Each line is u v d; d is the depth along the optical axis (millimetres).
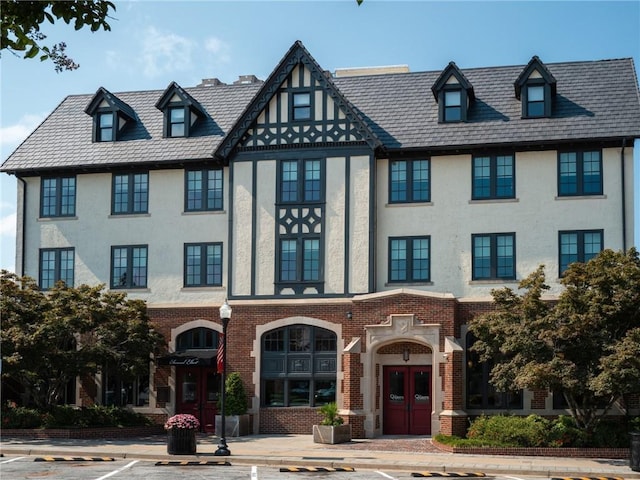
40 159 36031
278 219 33156
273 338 32562
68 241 35531
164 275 34500
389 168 33125
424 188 32875
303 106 33438
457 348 28891
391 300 30375
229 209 33625
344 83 36219
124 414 32375
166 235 34750
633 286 25188
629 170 31422
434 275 32250
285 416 31953
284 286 32750
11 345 28859
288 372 32188
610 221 31312
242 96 37406
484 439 26250
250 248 33250
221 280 34000
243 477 20797
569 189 31844
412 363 30953
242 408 31359
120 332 31188
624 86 33250
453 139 32500
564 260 31531
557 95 33531
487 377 30844
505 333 26281
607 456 24812
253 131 33781
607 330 25406
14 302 30484
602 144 31641
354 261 32312
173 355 33031
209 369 33406
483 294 31844
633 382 23156
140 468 22500
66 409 31250
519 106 33312
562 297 25609
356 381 30078
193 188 34812
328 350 32000
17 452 25812
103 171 35531
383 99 35000
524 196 32031
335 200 32750
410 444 27953
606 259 26172
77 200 35688
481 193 32438
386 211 32906
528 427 25938
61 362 29891
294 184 33281
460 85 33125
